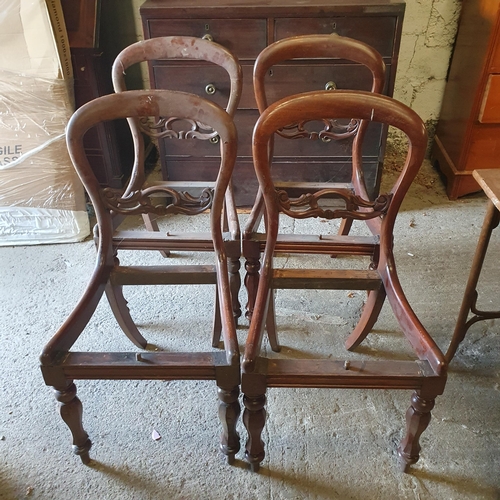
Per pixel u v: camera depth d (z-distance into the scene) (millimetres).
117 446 1424
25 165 2078
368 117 1111
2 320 1849
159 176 2768
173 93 1145
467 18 2354
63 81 1974
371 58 1473
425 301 1929
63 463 1384
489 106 2232
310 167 2316
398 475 1348
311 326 1823
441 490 1313
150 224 1961
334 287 1404
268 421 1490
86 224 2273
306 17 1954
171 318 1866
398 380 1130
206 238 1532
